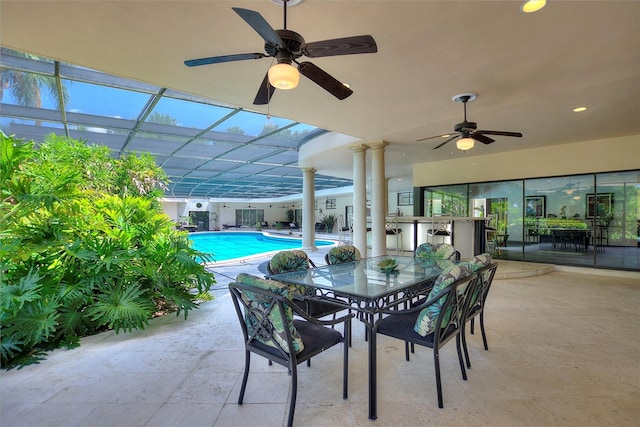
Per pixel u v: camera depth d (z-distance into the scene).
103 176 4.13
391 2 2.02
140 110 4.74
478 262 2.19
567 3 2.01
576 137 5.59
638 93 3.53
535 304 3.89
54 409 1.80
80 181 3.19
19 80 3.81
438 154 7.09
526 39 2.44
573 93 3.53
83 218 3.12
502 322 3.23
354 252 3.66
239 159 8.45
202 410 1.80
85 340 2.76
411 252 6.91
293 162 9.23
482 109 4.06
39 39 2.39
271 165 9.42
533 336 2.86
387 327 2.10
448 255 3.70
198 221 21.06
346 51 2.02
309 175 8.98
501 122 4.64
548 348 2.60
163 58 2.72
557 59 2.75
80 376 2.16
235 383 2.09
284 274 2.79
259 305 1.74
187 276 3.64
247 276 1.80
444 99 3.71
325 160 7.92
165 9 2.06
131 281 3.24
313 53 2.04
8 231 2.56
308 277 2.67
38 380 2.11
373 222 6.00
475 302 2.38
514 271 5.60
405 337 2.00
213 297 4.21
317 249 9.45
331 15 2.15
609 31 2.32
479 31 2.33
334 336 1.95
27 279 2.49
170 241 3.67
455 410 1.79
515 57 2.72
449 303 1.85
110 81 3.81
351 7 2.07
